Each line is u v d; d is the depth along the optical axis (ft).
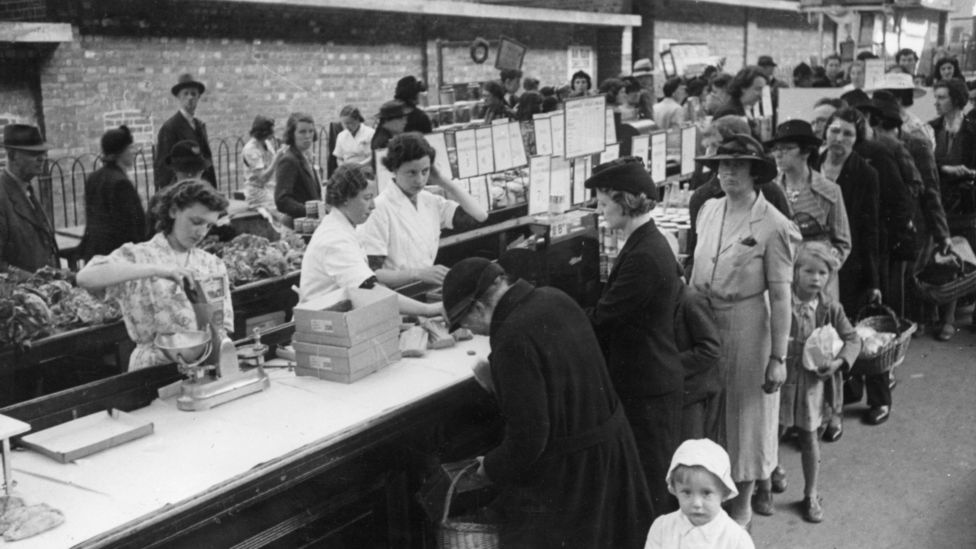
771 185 16.65
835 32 80.28
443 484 11.23
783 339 14.62
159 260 12.69
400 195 16.10
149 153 36.22
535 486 10.82
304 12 41.83
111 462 10.02
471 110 37.86
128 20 35.14
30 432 10.63
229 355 11.88
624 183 12.74
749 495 15.52
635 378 12.73
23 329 15.16
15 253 19.71
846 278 21.45
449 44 49.32
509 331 10.57
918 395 22.03
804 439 16.22
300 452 10.18
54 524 8.59
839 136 20.83
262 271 19.62
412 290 15.71
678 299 13.89
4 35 31.07
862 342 19.38
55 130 33.35
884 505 16.83
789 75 75.61
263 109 40.81
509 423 10.53
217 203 12.59
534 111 30.86
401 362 13.35
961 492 17.22
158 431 10.85
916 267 26.00
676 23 65.31
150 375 11.76
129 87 35.55
